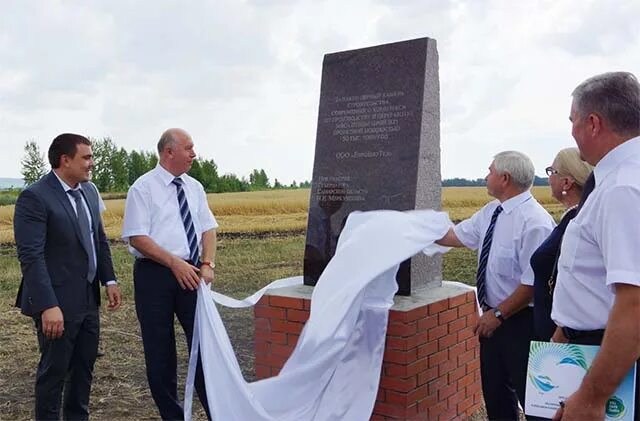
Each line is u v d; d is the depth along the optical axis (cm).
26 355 566
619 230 174
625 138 187
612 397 179
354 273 336
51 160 341
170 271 374
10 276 672
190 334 380
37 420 335
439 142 402
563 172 287
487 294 341
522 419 395
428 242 344
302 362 339
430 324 353
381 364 337
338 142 404
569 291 202
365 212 364
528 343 322
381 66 390
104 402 450
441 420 369
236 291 712
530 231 320
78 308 340
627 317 170
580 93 197
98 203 373
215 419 338
